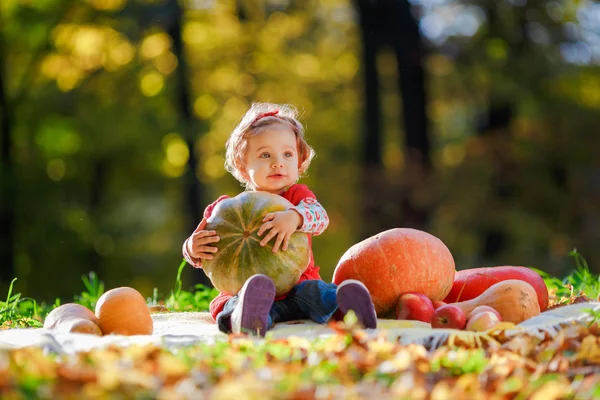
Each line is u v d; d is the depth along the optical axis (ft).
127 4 65.26
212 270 16.83
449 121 83.82
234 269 16.52
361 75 69.21
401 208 64.85
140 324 16.07
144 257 77.36
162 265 77.41
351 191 81.61
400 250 17.88
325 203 82.48
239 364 10.96
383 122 76.43
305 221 16.89
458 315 15.67
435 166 67.56
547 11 63.93
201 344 12.80
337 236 82.17
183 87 67.05
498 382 11.11
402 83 66.28
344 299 15.17
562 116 67.10
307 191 18.33
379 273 17.74
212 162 77.10
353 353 11.85
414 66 65.62
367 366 11.43
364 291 15.11
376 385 10.38
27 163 71.31
